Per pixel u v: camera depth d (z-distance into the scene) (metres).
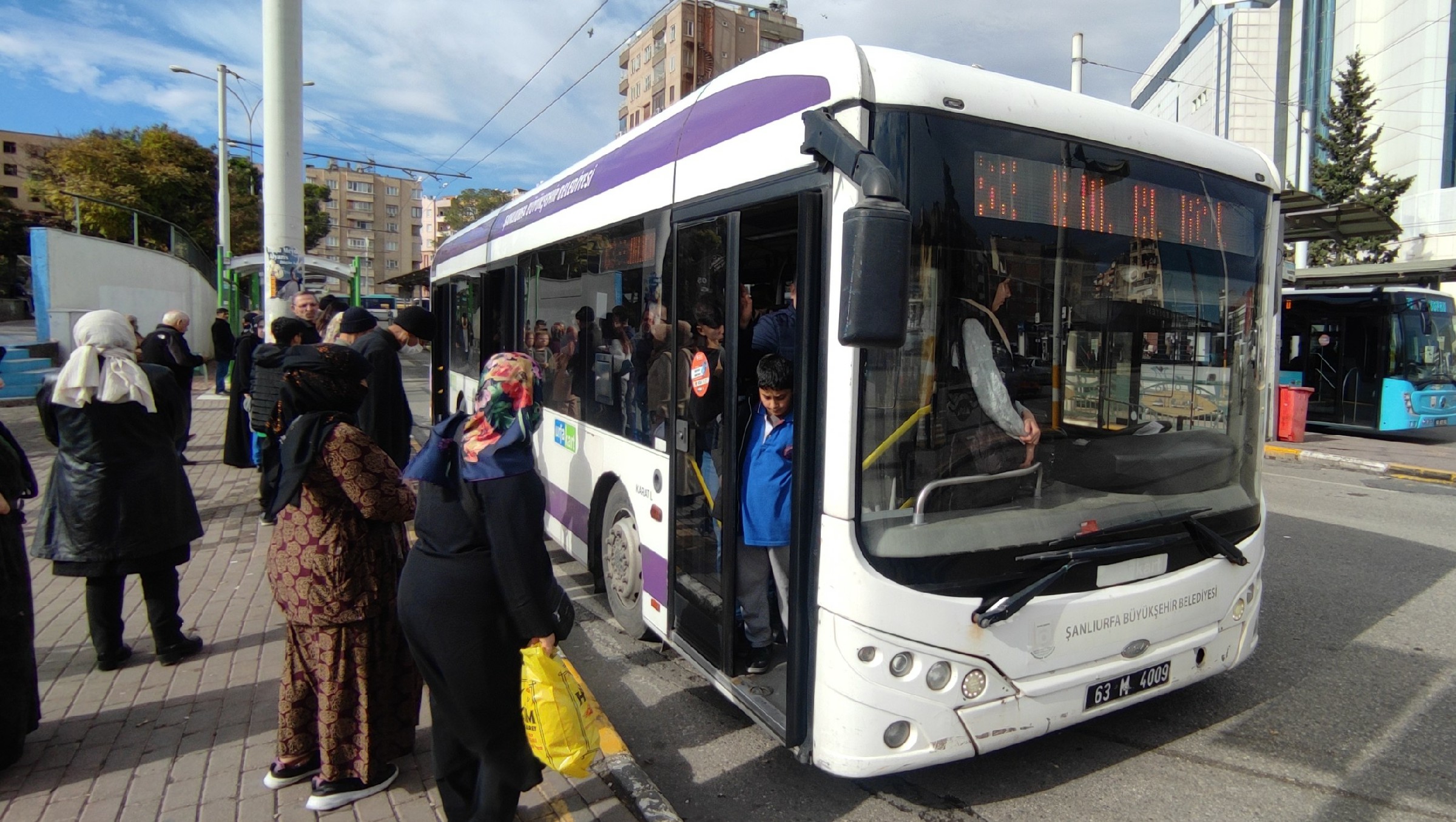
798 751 3.17
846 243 2.54
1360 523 8.23
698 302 3.90
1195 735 3.99
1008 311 3.14
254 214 45.03
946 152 2.97
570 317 5.80
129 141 39.31
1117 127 3.39
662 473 4.30
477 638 2.68
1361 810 3.37
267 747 3.67
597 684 4.59
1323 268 17.56
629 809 3.26
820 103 3.05
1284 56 51.59
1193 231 3.59
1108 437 3.41
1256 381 3.82
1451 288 32.81
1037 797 3.47
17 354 16.66
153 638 4.49
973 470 3.09
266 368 6.14
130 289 22.31
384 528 3.26
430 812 3.15
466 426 2.67
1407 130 38.66
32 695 3.62
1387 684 4.54
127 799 3.25
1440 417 14.57
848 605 2.92
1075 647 3.18
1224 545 3.51
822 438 3.03
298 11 9.85
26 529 7.67
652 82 72.25
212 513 8.02
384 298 45.97
